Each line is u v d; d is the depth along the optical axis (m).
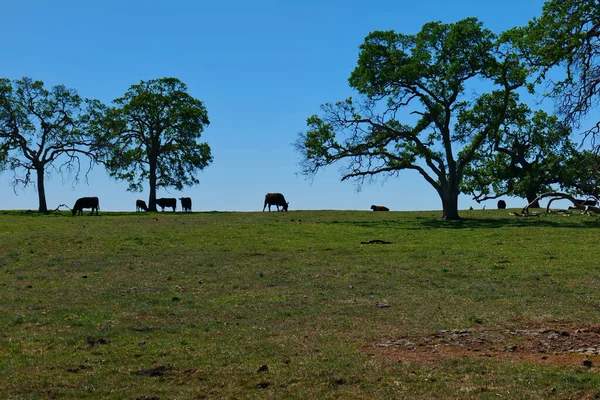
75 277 24.50
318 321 16.53
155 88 78.75
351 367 11.98
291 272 25.31
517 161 63.59
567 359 12.33
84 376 11.62
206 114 79.50
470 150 51.88
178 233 38.88
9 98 74.19
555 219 49.25
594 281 22.11
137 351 13.38
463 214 57.91
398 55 51.75
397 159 52.66
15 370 11.98
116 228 42.66
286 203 68.38
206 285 22.70
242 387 11.02
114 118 76.75
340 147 52.69
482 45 49.97
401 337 14.52
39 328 15.72
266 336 14.87
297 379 11.35
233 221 48.97
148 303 19.31
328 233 39.19
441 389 10.67
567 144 60.78
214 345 13.89
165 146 78.69
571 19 32.69
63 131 74.31
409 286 21.92
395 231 40.53
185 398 10.46
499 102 52.09
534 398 10.12
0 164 73.62
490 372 11.49
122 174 79.00
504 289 20.91
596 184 31.20
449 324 15.80
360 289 21.48
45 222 49.25
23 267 26.89
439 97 53.56
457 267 25.97
